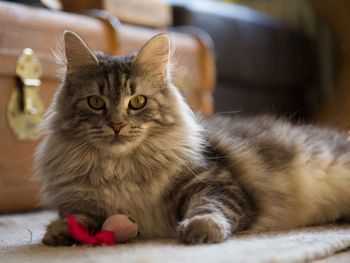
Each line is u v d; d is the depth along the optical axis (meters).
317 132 0.87
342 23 1.93
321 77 2.00
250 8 2.04
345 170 0.81
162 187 0.70
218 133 0.79
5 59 1.00
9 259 0.57
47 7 1.16
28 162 1.03
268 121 0.88
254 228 0.71
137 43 1.22
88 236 0.63
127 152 0.69
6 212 1.02
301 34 1.91
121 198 0.69
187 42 1.32
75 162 0.70
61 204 0.71
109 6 1.26
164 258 0.53
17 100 1.02
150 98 0.71
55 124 0.73
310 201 0.79
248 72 1.64
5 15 1.01
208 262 0.51
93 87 0.69
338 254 0.59
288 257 0.52
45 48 1.07
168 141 0.71
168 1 1.51
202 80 1.35
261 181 0.75
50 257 0.57
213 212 0.65
